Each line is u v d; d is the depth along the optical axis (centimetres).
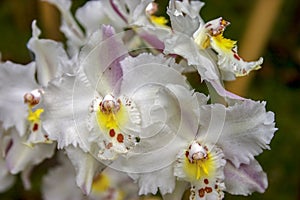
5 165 62
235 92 71
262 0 70
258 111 52
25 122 59
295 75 81
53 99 52
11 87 59
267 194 75
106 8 58
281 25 83
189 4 55
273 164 77
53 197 66
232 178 54
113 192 66
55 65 57
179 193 54
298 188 75
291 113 79
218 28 53
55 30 75
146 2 55
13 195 75
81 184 53
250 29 71
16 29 81
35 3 81
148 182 53
